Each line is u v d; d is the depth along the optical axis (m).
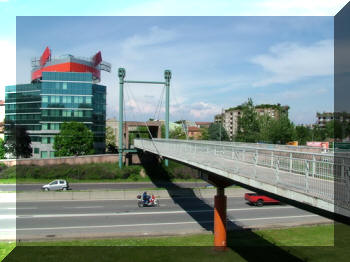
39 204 31.17
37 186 43.53
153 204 30.70
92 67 87.25
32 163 51.47
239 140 64.12
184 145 23.86
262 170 13.83
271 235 21.53
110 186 45.34
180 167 54.22
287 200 10.98
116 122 114.56
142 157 56.34
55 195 33.62
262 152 17.02
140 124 59.47
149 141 39.16
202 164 18.14
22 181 47.31
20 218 25.52
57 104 78.75
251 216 27.84
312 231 22.55
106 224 23.80
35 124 79.50
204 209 29.47
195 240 20.00
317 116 112.38
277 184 10.96
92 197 34.03
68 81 79.38
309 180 10.59
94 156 55.16
